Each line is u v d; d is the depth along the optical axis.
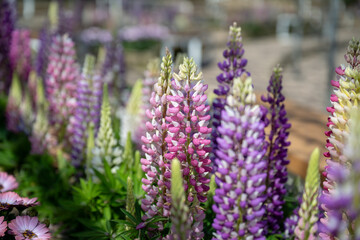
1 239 1.82
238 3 20.50
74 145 3.02
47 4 19.08
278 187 2.09
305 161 2.75
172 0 25.98
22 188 3.02
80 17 9.64
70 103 3.42
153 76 3.43
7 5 4.57
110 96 4.38
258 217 1.48
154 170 1.76
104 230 2.24
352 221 1.37
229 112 1.41
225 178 1.45
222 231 1.49
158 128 1.72
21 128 3.85
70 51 3.46
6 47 4.64
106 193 2.46
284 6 19.95
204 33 12.75
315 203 1.54
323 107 6.19
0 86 4.73
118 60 4.53
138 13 18.84
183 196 1.38
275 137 2.26
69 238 2.61
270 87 2.11
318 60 12.37
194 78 1.64
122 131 3.55
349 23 19.30
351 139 1.23
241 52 2.09
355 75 1.50
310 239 1.57
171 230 1.52
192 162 1.65
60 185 2.92
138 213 1.91
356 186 1.21
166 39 12.27
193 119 1.62
